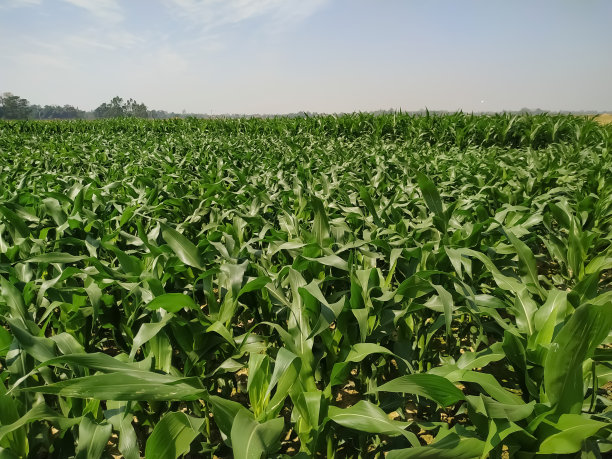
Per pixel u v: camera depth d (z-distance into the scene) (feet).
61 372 6.83
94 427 4.87
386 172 19.07
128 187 15.65
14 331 5.29
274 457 4.93
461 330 9.33
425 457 4.16
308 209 13.65
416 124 47.01
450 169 18.79
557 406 4.48
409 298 7.67
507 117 45.19
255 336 7.18
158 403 6.91
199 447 7.05
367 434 6.28
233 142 37.63
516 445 4.66
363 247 9.62
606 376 5.69
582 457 4.80
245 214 12.22
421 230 10.05
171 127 69.10
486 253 9.64
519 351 5.51
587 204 12.85
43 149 32.27
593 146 31.32
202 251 9.05
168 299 5.99
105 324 8.11
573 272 10.54
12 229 10.09
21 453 5.14
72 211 12.27
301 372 5.76
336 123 52.08
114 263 10.12
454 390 4.72
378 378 8.17
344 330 6.63
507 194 14.25
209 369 7.66
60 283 8.24
